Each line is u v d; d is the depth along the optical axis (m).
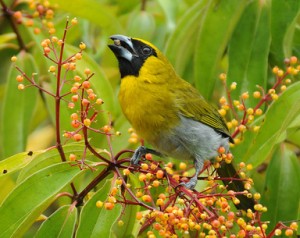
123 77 10.91
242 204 10.55
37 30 11.61
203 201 8.82
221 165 11.20
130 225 9.59
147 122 10.78
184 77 12.47
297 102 9.65
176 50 11.84
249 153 10.07
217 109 12.36
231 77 11.35
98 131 8.82
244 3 11.52
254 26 11.51
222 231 8.48
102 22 12.55
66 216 8.84
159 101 10.78
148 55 10.94
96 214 8.73
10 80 11.82
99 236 8.63
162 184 9.17
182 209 8.86
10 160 9.17
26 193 8.64
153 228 9.27
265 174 11.10
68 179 8.73
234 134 10.57
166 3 12.96
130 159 9.12
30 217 8.59
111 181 8.92
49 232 8.77
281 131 9.82
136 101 10.75
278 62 11.64
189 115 11.02
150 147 11.66
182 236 9.27
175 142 11.04
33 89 11.88
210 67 11.55
